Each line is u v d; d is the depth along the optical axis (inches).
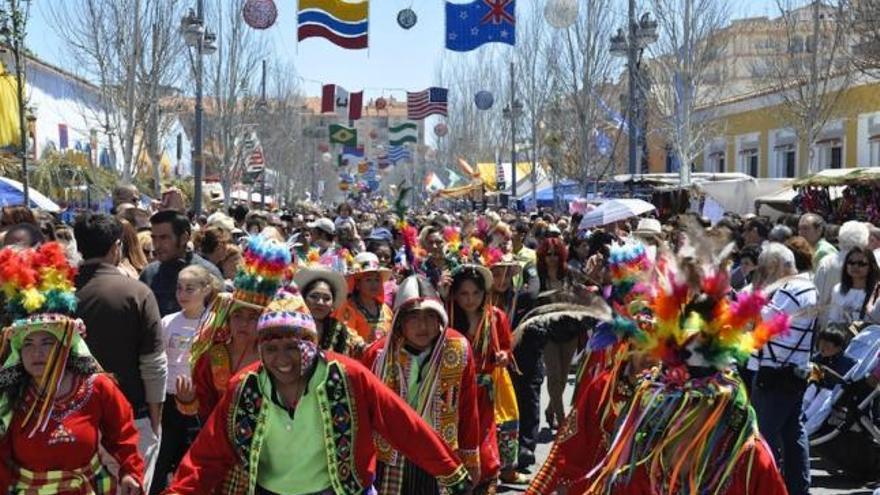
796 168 1881.2
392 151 4148.6
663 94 1704.0
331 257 407.5
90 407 259.8
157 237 386.9
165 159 2305.6
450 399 304.7
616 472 217.6
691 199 1320.1
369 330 399.2
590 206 1216.2
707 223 698.8
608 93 1978.3
